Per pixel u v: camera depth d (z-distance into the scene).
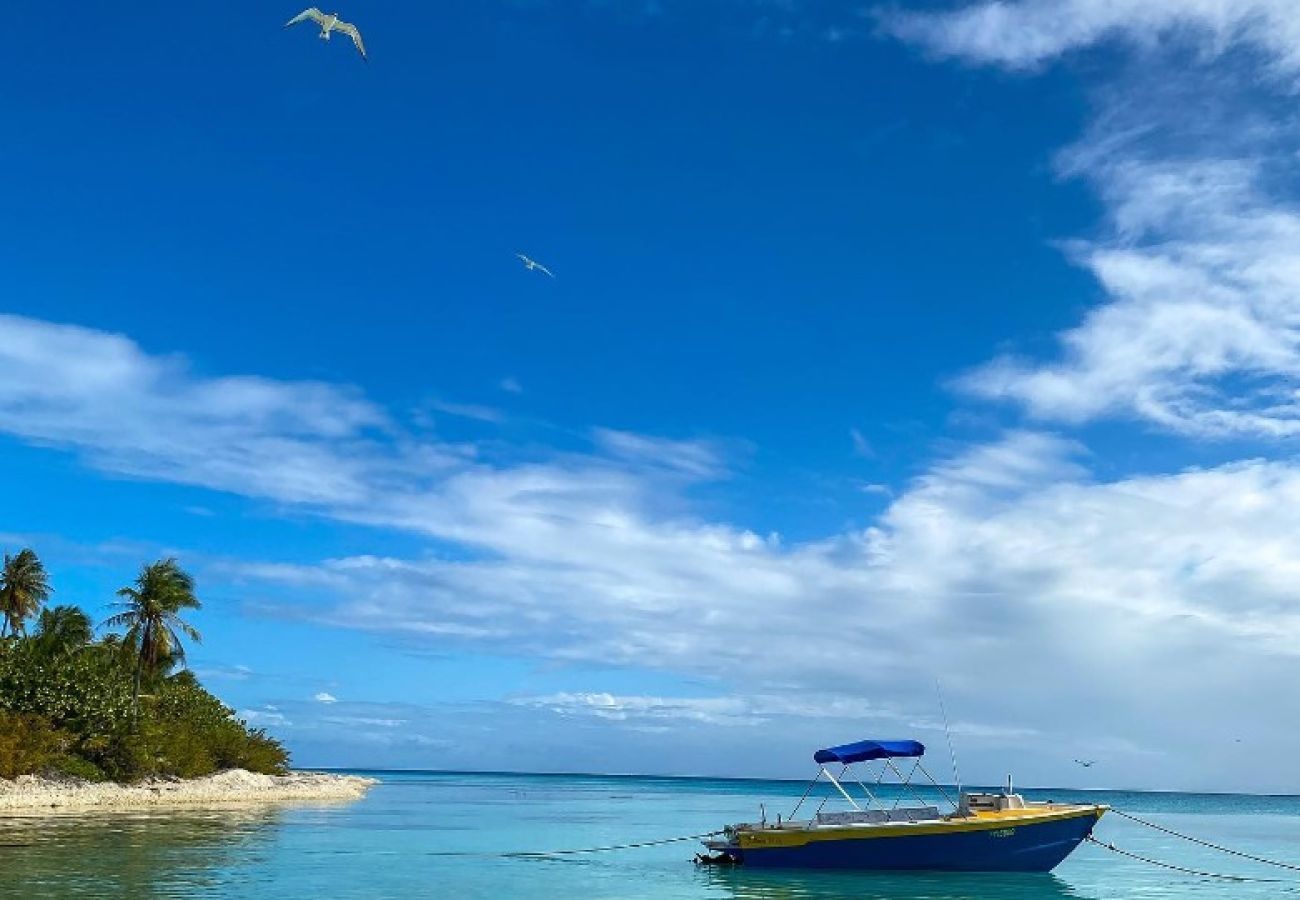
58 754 65.12
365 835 51.38
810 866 35.56
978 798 36.41
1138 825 107.62
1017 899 32.22
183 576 78.56
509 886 33.19
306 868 35.59
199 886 29.97
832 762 36.25
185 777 78.12
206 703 89.06
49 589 74.38
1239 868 46.41
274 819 58.38
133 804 63.31
